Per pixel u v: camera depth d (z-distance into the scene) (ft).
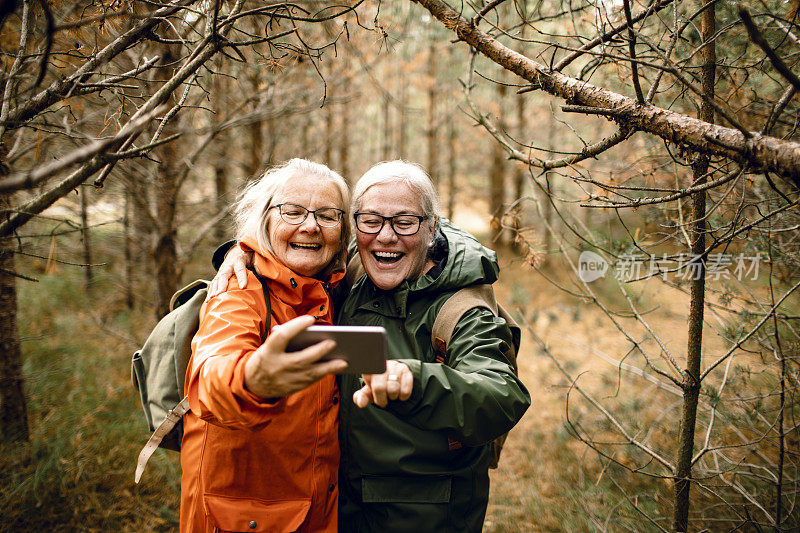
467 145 39.52
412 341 5.29
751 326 7.32
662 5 4.99
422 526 5.02
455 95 20.13
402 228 5.37
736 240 6.58
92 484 10.13
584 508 9.53
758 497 7.89
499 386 4.44
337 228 5.15
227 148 17.33
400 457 4.96
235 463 4.68
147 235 15.72
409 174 5.54
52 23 3.57
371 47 17.81
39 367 14.51
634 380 14.16
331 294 5.84
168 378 5.31
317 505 4.93
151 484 10.45
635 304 7.86
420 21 17.13
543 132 29.43
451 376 4.28
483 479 5.49
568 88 5.11
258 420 3.65
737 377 8.21
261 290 4.79
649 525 8.50
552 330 17.87
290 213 5.00
